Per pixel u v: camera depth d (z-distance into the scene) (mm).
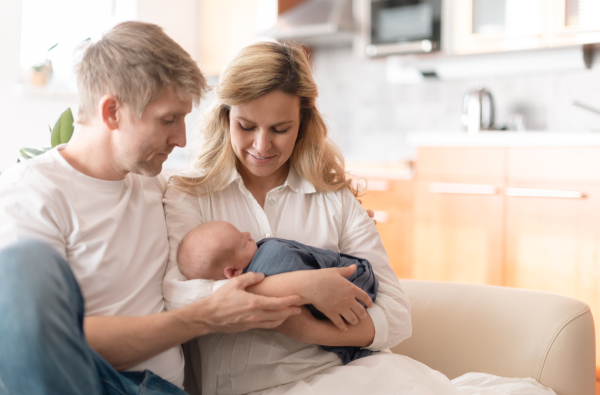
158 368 1026
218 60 4320
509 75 3570
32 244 759
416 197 3393
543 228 2953
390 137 4102
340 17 3742
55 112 3514
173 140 1028
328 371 1119
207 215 1289
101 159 1032
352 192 1479
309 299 1032
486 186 3125
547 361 1329
